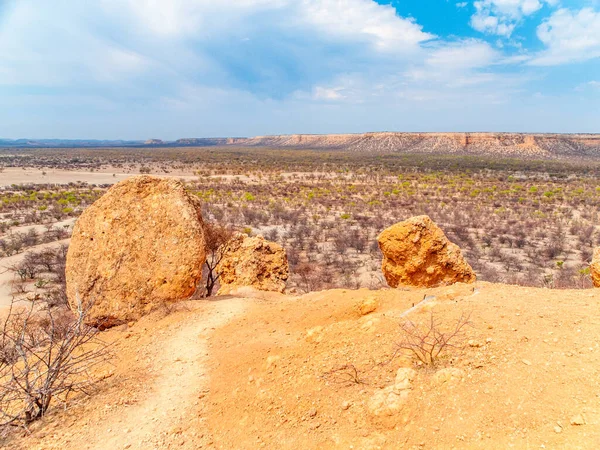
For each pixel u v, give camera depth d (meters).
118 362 6.54
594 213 52.88
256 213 53.69
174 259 9.01
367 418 3.70
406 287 9.03
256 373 5.38
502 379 3.69
